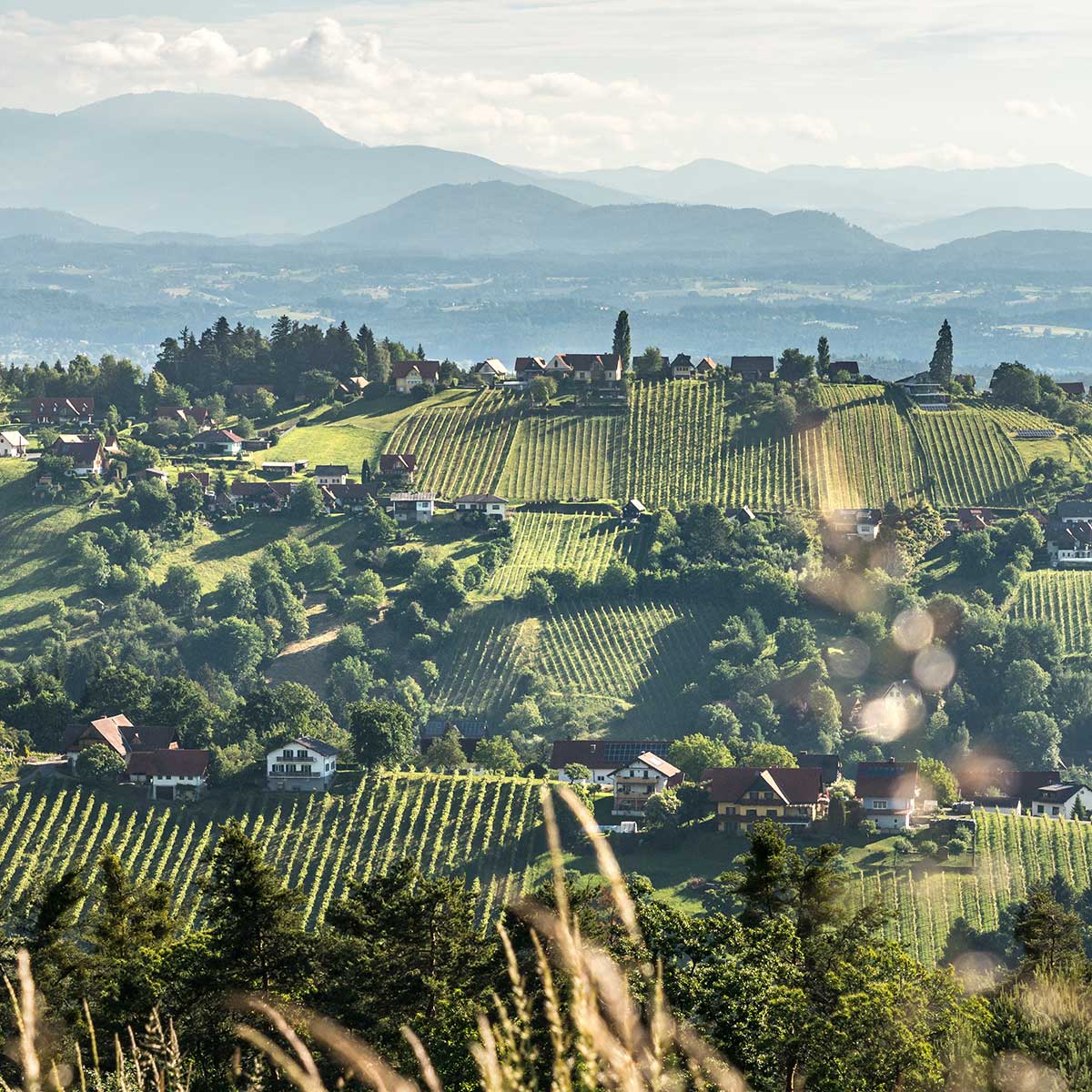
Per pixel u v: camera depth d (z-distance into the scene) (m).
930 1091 116.19
